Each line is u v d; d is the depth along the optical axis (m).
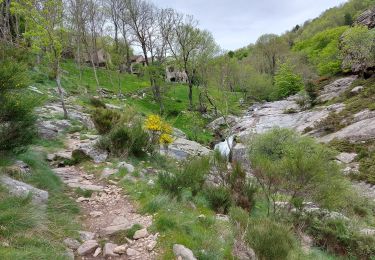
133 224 5.31
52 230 4.63
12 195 4.90
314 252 7.47
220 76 41.06
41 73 24.75
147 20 39.59
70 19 33.34
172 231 5.08
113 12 40.38
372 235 8.85
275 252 4.96
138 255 4.50
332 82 39.22
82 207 6.07
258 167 9.06
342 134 21.59
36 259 3.73
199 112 39.53
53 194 6.07
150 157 11.20
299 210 9.09
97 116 13.05
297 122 28.98
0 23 23.28
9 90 6.65
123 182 7.50
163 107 36.00
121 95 34.75
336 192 9.21
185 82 55.97
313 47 74.94
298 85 53.72
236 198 8.46
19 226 4.29
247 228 5.74
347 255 8.28
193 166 8.13
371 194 13.98
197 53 39.81
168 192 7.04
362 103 25.98
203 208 7.41
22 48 15.59
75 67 40.50
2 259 3.44
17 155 6.82
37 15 13.85
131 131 10.94
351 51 36.16
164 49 40.78
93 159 9.32
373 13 41.12
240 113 42.94
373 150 17.95
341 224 8.94
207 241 4.98
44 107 16.20
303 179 8.73
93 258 4.37
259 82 56.56
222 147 26.98
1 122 6.42
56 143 10.82
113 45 42.75
